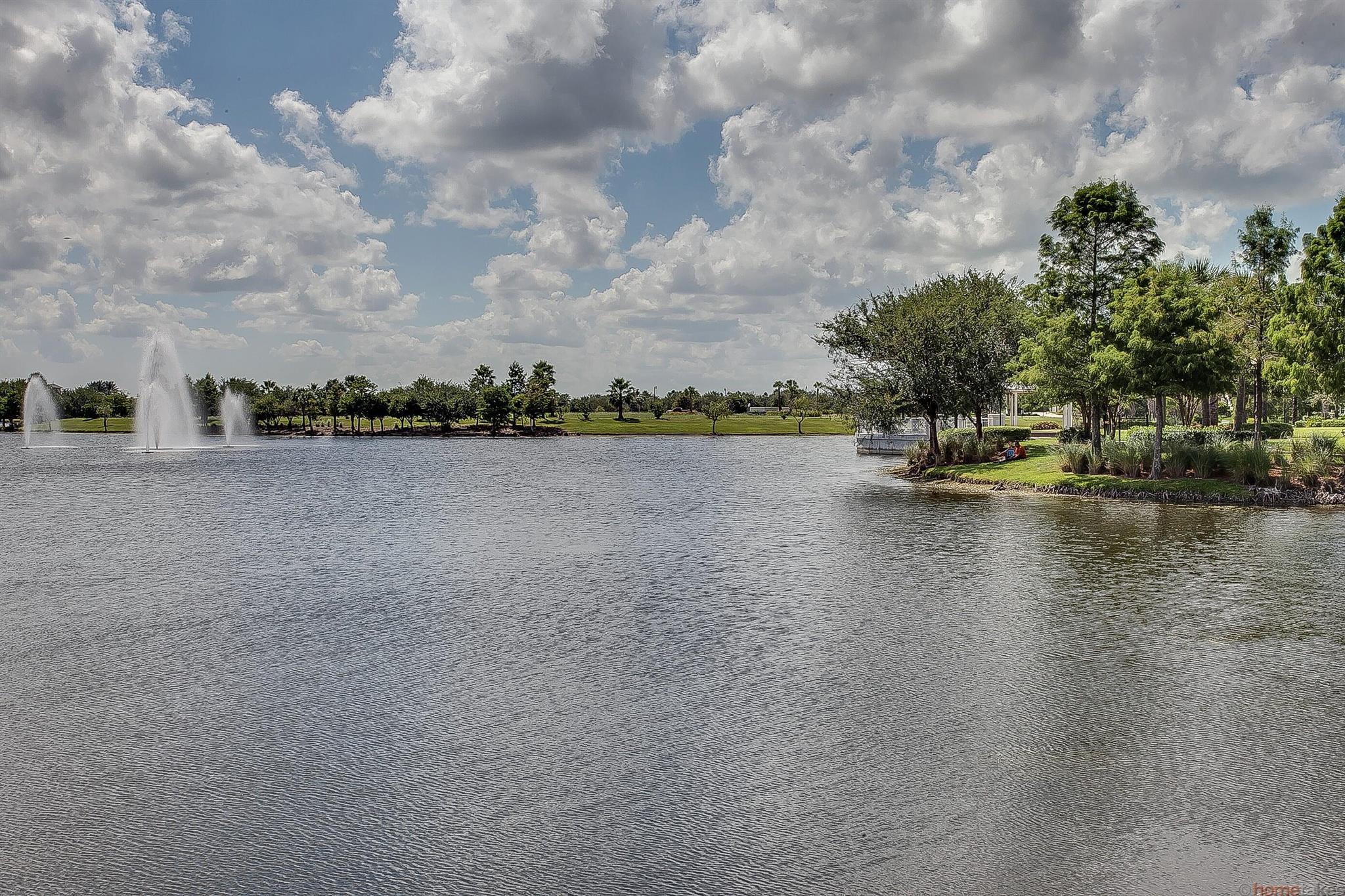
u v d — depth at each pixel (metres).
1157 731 10.04
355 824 7.97
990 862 7.18
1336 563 21.03
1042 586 18.61
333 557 23.89
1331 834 7.59
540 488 48.44
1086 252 43.41
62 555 24.34
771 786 8.67
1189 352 36.19
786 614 16.31
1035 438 68.44
